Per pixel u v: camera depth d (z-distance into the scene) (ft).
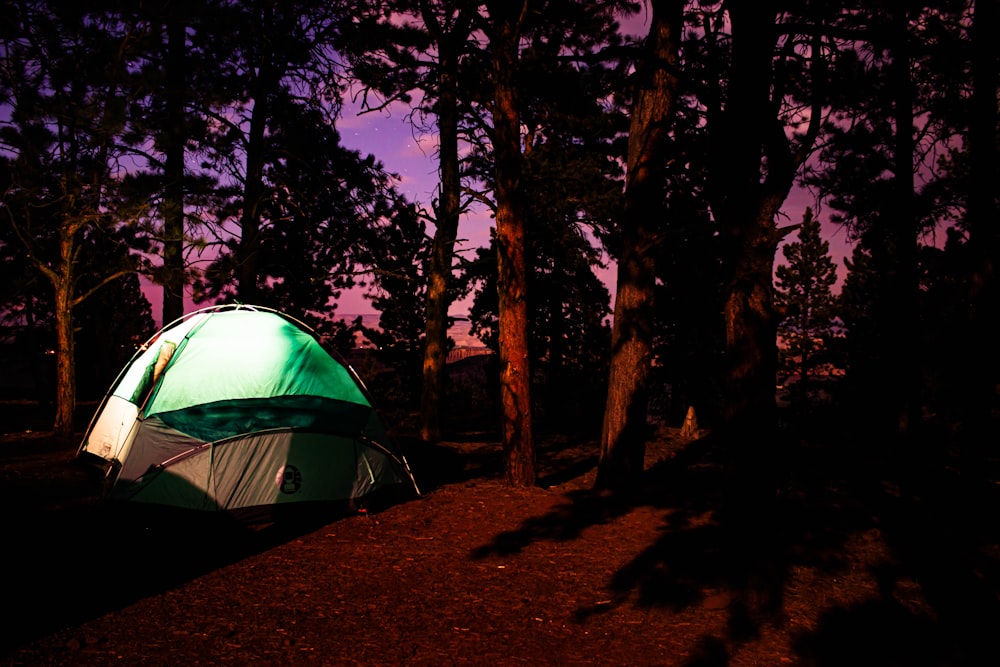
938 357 54.90
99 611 19.10
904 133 38.34
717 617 18.72
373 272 55.57
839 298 96.94
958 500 31.17
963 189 37.91
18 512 28.68
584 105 50.11
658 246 31.45
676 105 34.24
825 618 18.62
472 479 38.01
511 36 33.55
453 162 53.88
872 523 27.63
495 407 85.56
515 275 34.63
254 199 56.18
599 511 30.04
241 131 53.72
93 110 35.60
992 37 27.91
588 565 23.03
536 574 22.27
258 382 30.66
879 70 30.25
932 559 22.81
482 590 20.93
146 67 37.78
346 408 31.35
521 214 34.32
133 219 42.60
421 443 51.13
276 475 28.04
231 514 27.02
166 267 47.01
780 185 20.26
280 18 49.37
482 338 85.92
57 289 48.11
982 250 31.22
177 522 26.32
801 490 34.60
